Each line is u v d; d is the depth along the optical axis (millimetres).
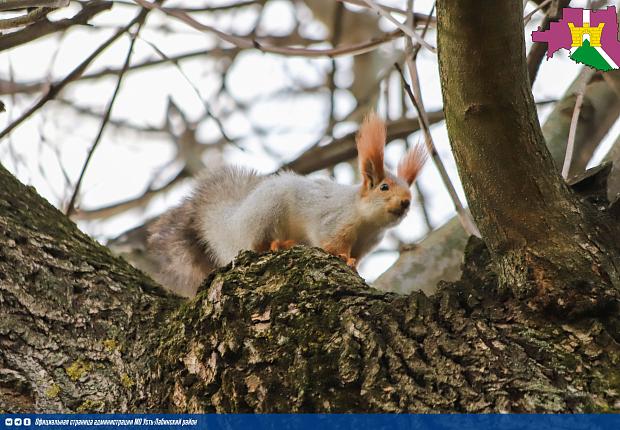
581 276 4797
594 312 4684
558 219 4934
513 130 4703
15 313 5273
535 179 4863
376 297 4902
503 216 4938
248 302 4973
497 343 4559
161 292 5848
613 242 5023
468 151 4855
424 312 4715
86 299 5547
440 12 4531
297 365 4586
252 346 4773
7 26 6254
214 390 4781
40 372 5160
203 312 5086
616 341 4566
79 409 5086
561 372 4363
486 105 4637
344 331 4680
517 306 4844
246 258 5297
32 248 5609
